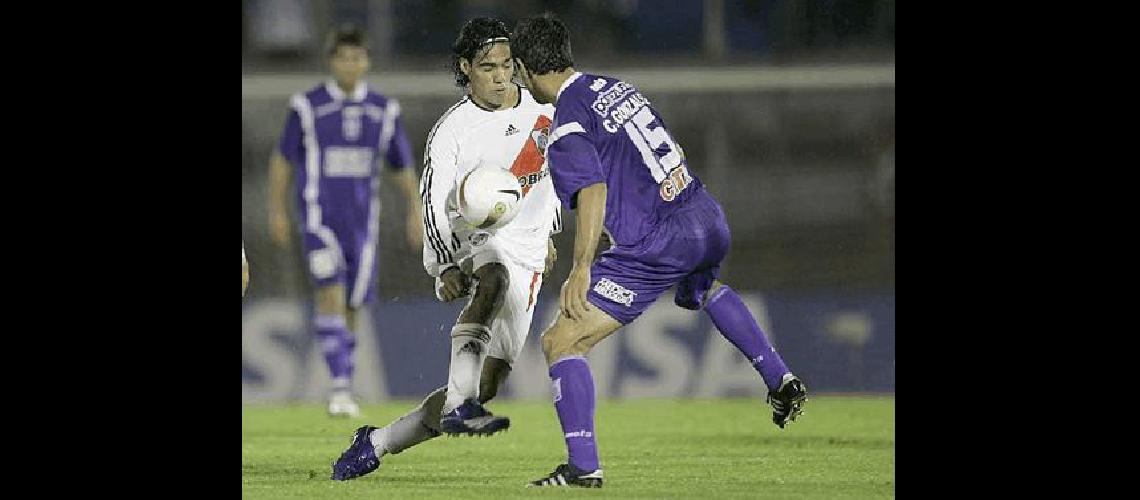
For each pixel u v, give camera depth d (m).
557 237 43.22
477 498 18.80
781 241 46.41
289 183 46.81
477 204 20.19
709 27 53.62
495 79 20.88
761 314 42.66
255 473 22.86
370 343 42.00
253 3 54.19
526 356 41.69
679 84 48.78
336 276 36.25
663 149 19.84
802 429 30.98
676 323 41.47
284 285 46.12
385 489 20.25
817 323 42.56
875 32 50.97
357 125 36.47
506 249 21.30
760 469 23.03
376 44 54.84
